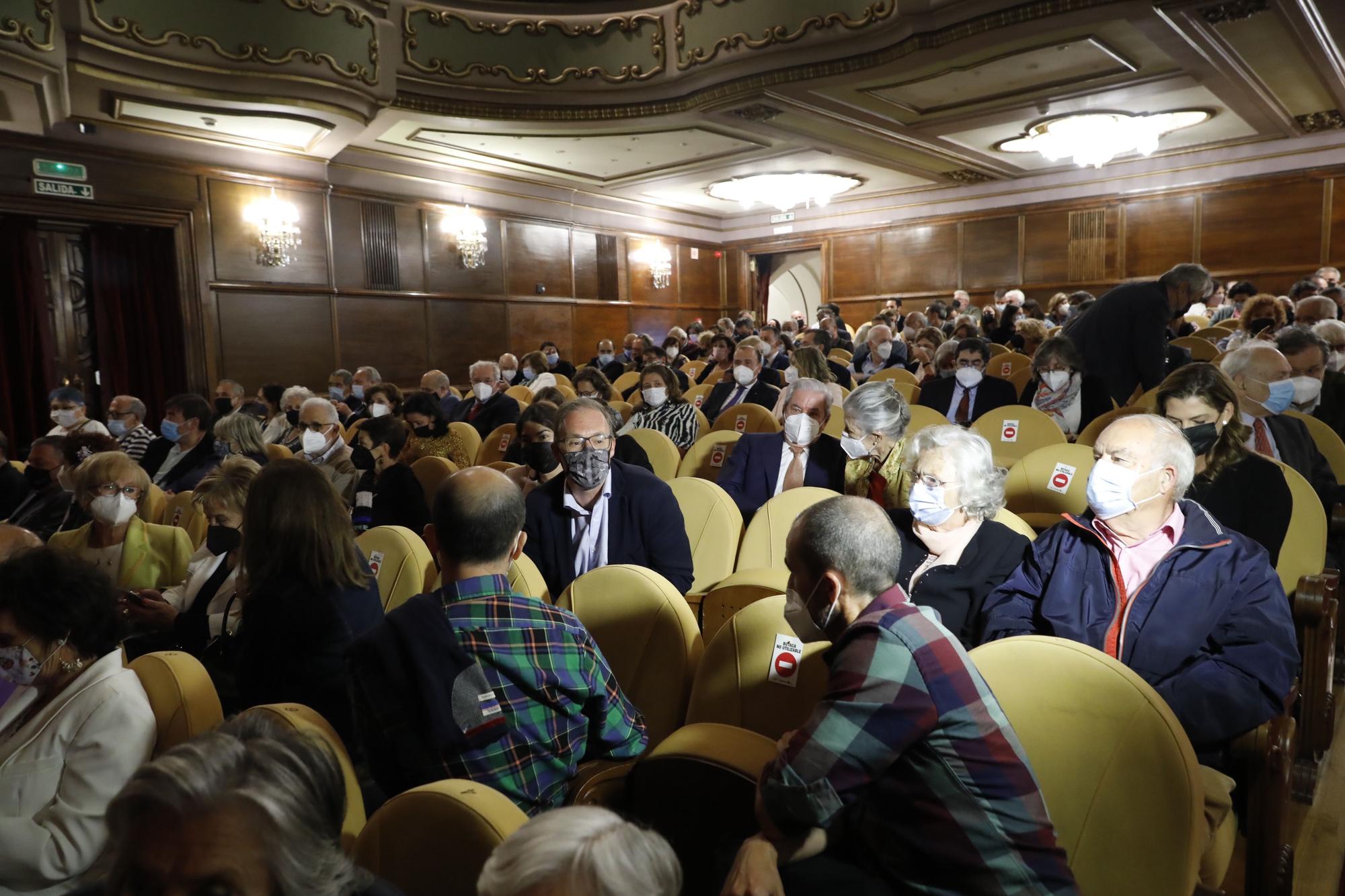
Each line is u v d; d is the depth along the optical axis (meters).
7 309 8.32
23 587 1.65
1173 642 1.89
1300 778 2.37
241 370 9.84
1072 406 4.52
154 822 0.73
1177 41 7.31
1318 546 2.45
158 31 7.06
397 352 11.48
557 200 13.47
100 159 8.61
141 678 1.72
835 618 1.46
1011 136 10.94
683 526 2.87
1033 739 1.51
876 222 14.96
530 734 1.59
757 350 6.07
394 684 1.52
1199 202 12.08
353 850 1.31
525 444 3.45
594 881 0.65
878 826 1.33
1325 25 7.19
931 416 4.62
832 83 8.07
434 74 8.77
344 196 10.84
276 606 1.95
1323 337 4.41
